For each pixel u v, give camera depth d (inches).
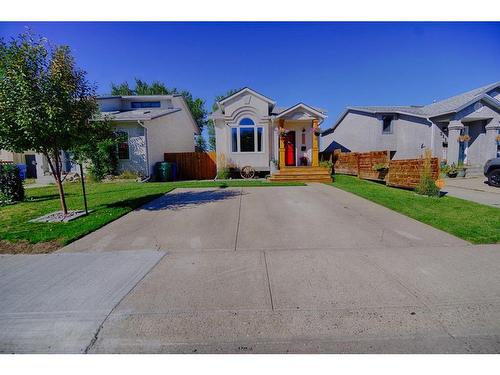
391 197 362.3
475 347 97.0
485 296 126.0
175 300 127.5
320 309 118.5
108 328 109.6
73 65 270.8
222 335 104.4
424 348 97.1
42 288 140.6
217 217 275.6
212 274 153.3
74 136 269.6
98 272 158.2
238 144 644.1
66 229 234.7
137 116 638.5
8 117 238.2
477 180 568.4
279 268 159.2
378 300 124.3
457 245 191.3
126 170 646.5
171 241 209.6
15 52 239.8
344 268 157.2
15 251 192.7
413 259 168.2
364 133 821.2
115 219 272.1
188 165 739.4
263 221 259.1
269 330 106.4
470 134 700.7
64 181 629.9
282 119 585.9
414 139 726.5
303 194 392.8
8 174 375.9
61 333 107.7
